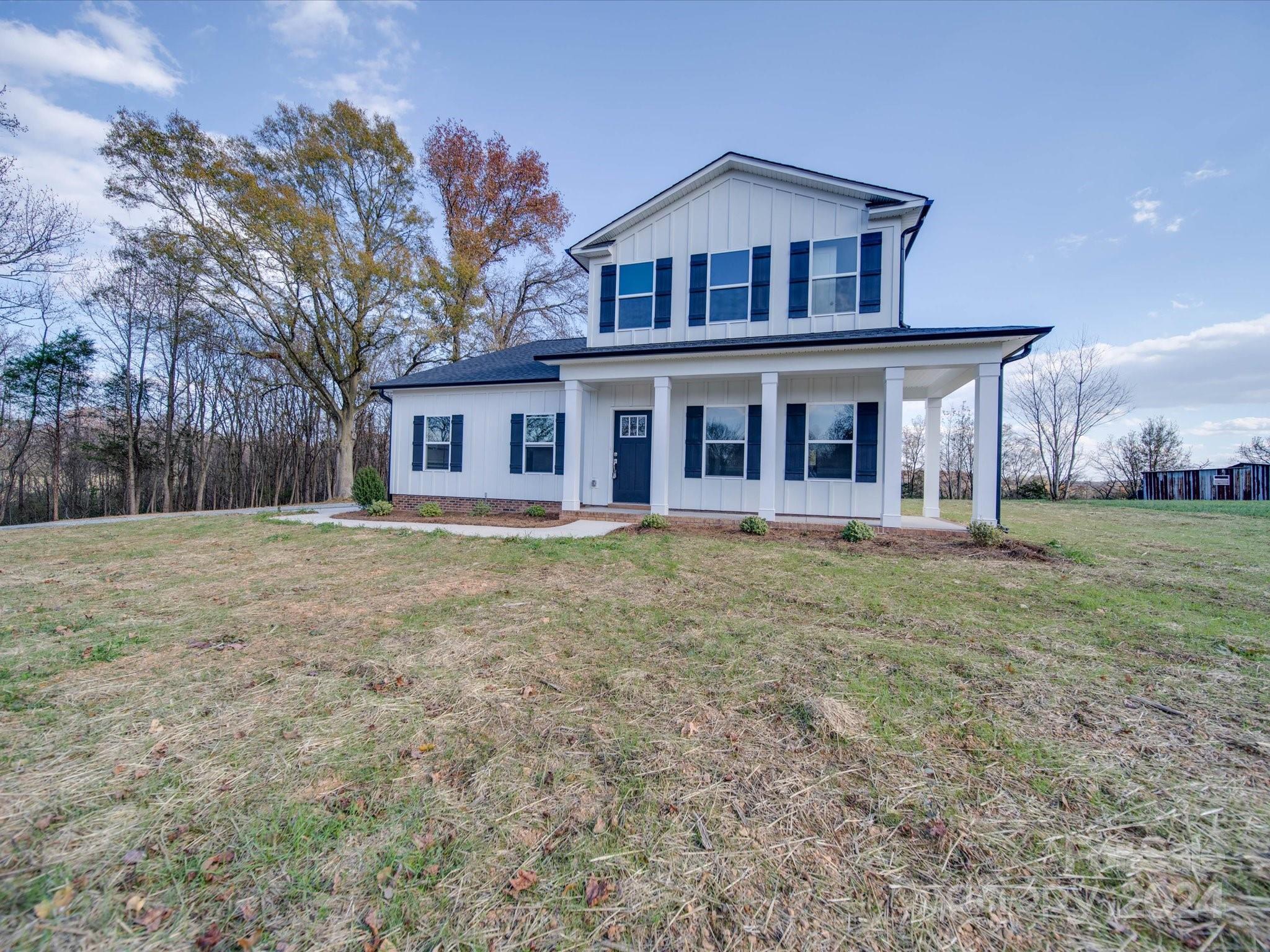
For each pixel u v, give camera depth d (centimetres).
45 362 2020
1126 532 1008
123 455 2197
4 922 160
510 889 175
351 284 1902
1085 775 237
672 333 1159
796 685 325
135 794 220
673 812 212
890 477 907
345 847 192
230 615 462
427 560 697
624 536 885
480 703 304
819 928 161
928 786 229
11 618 454
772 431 969
